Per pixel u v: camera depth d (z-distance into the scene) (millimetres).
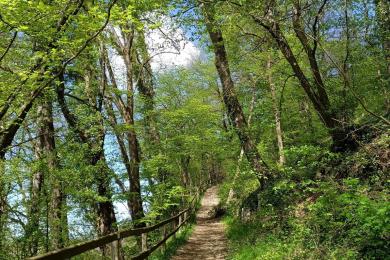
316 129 18297
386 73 13266
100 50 14250
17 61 9914
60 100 13531
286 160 16328
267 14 11562
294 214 11273
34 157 13633
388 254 6121
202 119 24672
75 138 13906
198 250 14992
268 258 9172
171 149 22656
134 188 15625
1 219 11289
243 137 17641
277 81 18953
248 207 18500
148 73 20281
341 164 11336
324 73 15125
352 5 12023
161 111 23984
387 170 9258
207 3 12172
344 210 7355
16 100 9031
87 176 13148
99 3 8914
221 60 17688
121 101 15812
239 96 22156
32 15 7676
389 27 12164
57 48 8680
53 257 3939
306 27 12773
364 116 13516
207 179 55312
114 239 6270
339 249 7109
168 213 21812
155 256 12891
